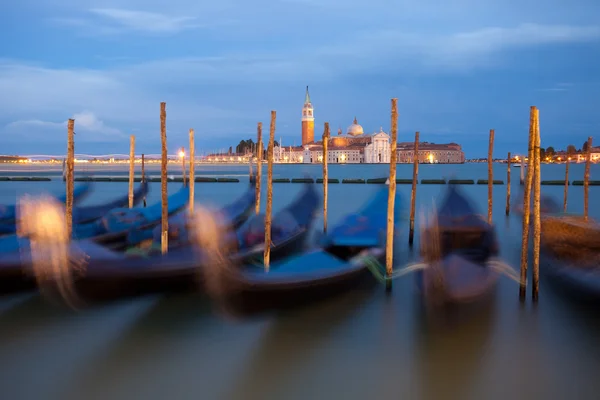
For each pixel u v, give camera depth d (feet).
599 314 31.99
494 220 76.54
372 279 37.32
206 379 23.94
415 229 61.82
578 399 22.47
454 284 31.07
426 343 27.73
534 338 28.37
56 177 213.46
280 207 91.45
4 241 34.81
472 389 23.17
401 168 424.87
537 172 33.17
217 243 35.35
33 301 32.65
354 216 47.52
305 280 30.32
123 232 46.11
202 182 172.65
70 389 23.06
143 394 22.74
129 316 31.17
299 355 26.27
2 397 22.38
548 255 41.47
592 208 94.12
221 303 29.40
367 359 25.84
